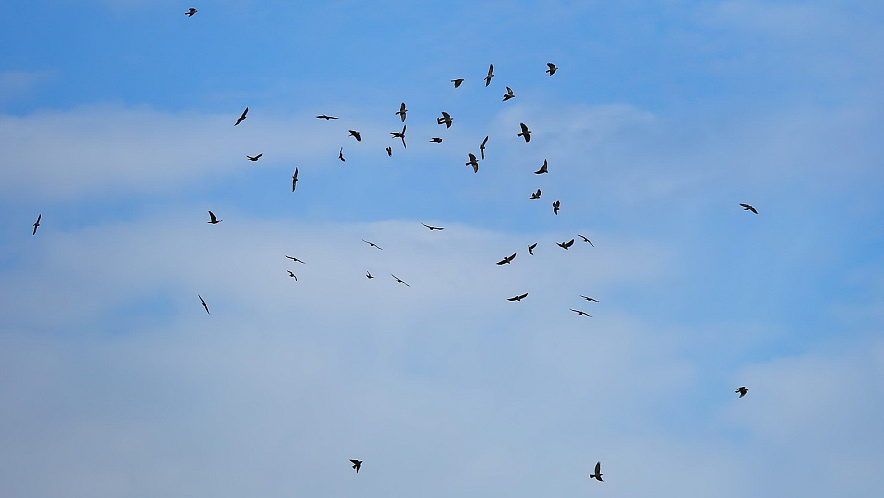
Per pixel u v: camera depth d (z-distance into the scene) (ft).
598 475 285.02
